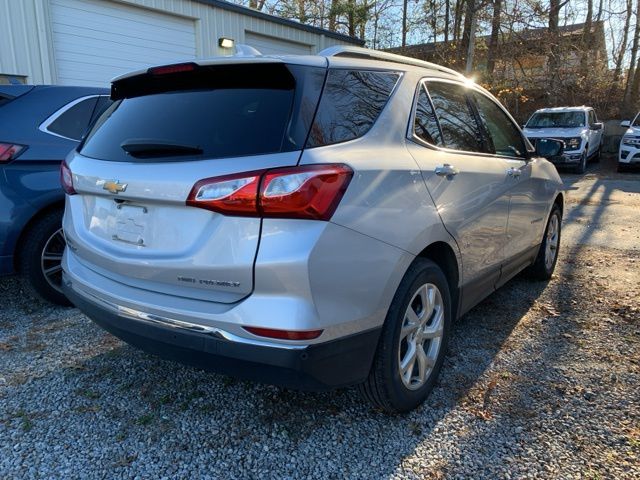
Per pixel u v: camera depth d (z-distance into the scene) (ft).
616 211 27.94
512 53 59.36
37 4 26.73
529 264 14.34
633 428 8.27
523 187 12.55
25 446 7.84
